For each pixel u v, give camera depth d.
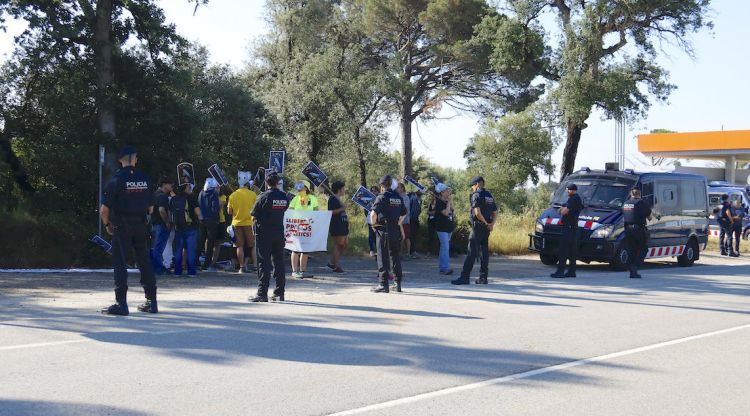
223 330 8.27
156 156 19.55
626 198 17.78
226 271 14.89
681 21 31.78
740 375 6.86
